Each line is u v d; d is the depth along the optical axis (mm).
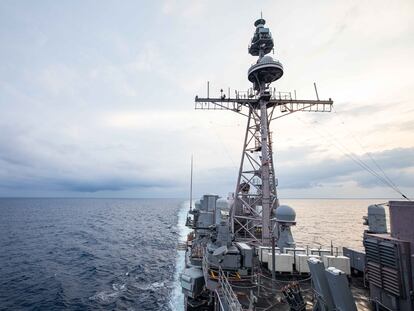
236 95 25672
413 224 9500
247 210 27672
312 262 9773
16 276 34469
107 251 50156
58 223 95625
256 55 27625
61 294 28641
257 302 12688
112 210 170750
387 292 10164
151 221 102250
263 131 24219
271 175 24969
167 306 25875
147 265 40625
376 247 10820
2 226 85562
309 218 116688
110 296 28375
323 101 25047
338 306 8750
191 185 38344
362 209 192000
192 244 26266
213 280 15148
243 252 16000
